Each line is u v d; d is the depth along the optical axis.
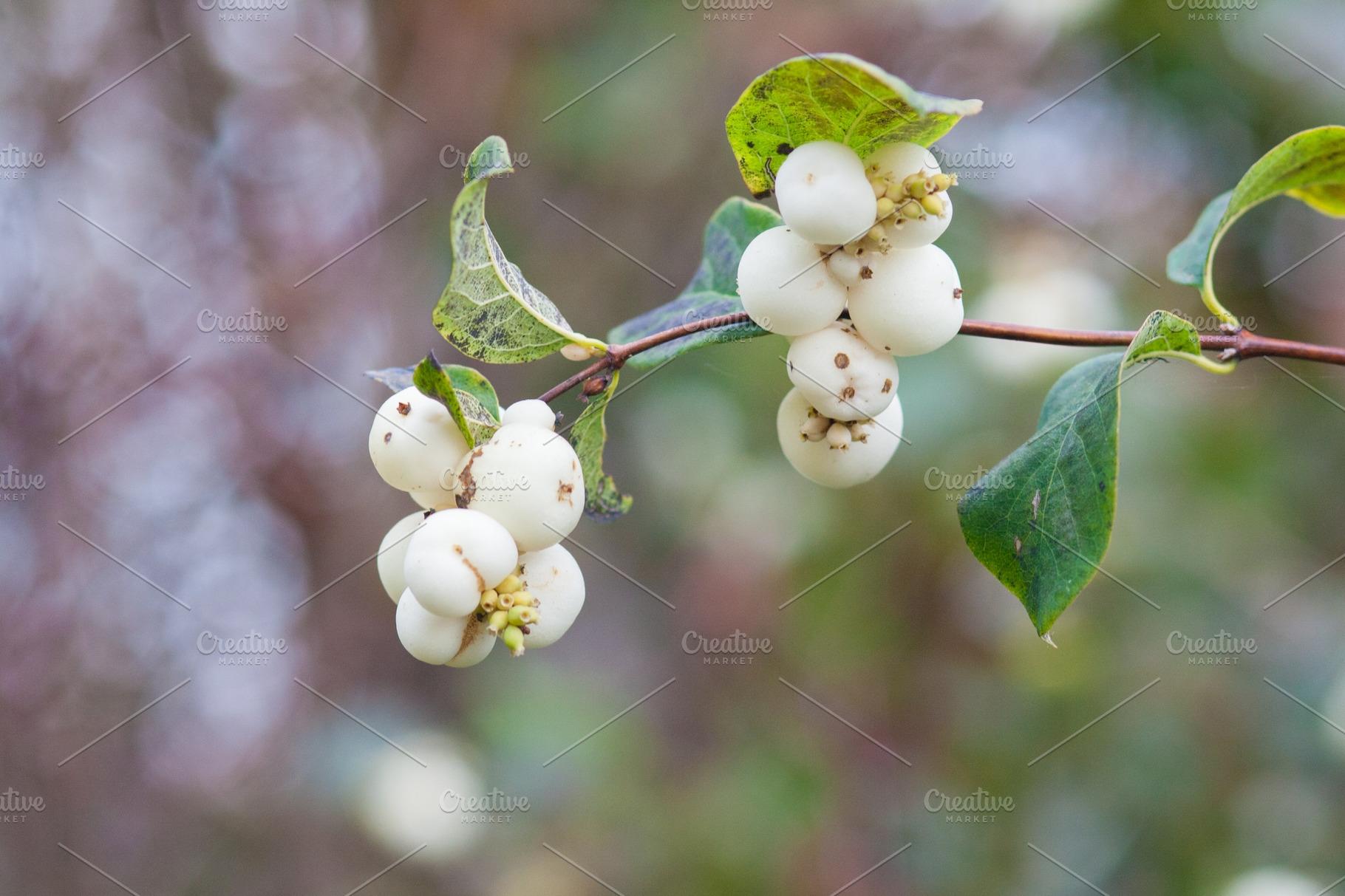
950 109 0.42
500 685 0.88
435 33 0.91
